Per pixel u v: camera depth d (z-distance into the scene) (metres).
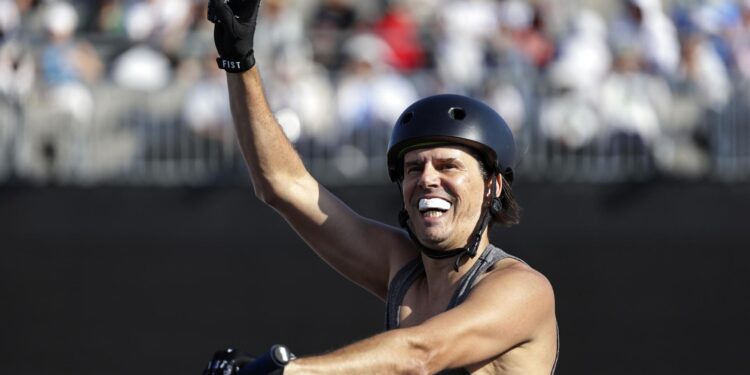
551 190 37.00
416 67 38.38
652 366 36.78
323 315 36.94
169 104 38.19
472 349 12.16
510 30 38.50
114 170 37.97
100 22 40.38
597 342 36.88
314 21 40.47
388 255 14.41
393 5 40.19
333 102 37.66
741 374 36.69
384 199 37.16
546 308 12.86
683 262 36.91
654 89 37.78
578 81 37.56
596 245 36.94
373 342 11.57
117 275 37.38
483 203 13.48
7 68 38.19
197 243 37.34
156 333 37.16
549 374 13.10
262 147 14.24
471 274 13.31
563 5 39.44
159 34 39.09
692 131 37.75
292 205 14.47
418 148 13.34
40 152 38.16
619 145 37.28
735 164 37.69
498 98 37.44
